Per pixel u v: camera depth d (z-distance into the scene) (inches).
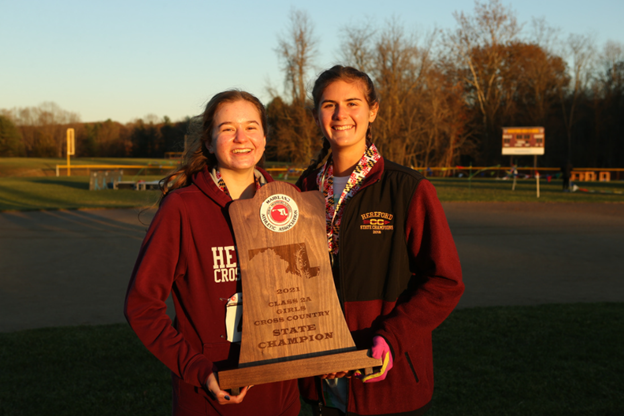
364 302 78.1
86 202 686.5
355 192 81.6
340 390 81.5
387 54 1349.7
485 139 1760.6
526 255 339.6
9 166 1893.5
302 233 71.9
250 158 76.1
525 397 133.3
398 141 1364.4
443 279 76.0
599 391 135.9
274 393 74.1
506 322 191.0
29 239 402.9
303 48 1310.3
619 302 221.0
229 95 77.4
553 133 1736.0
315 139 1258.6
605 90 1737.2
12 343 170.1
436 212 78.0
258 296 69.6
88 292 247.0
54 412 126.5
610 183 1218.6
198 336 72.8
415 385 78.5
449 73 1753.2
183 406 72.8
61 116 3260.3
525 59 1763.0
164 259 70.9
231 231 73.5
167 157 2488.9
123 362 156.0
